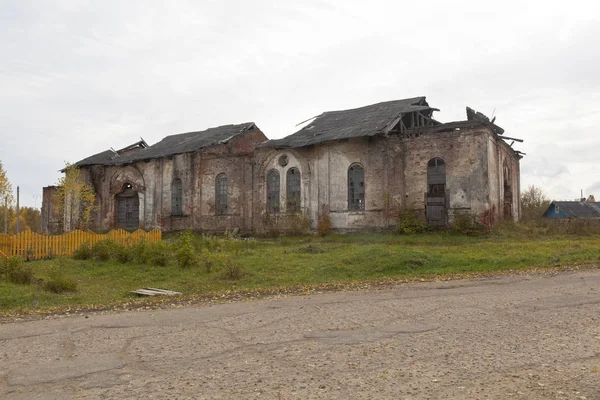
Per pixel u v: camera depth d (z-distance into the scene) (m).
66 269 17.39
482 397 4.49
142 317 8.93
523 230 26.00
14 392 4.96
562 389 4.62
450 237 23.81
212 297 11.43
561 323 7.21
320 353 6.03
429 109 29.33
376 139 27.30
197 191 33.78
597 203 48.62
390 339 6.62
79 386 5.10
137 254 18.72
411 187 26.67
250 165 32.09
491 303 9.05
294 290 12.06
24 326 8.40
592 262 15.64
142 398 4.71
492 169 26.31
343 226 27.95
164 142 40.62
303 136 30.33
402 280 13.32
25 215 72.44
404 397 4.55
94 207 38.34
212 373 5.40
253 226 31.23
